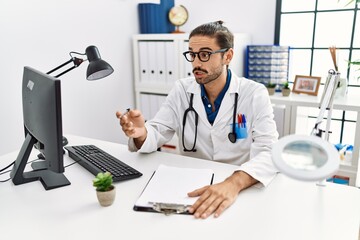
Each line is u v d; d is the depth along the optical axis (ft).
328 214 3.28
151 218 3.29
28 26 6.81
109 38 8.77
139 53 9.39
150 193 3.71
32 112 4.10
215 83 5.18
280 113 8.10
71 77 7.91
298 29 8.89
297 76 8.29
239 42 8.54
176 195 3.66
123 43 9.27
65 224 3.20
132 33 9.54
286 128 7.75
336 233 2.98
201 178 4.06
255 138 4.97
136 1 9.52
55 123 3.61
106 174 3.59
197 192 3.63
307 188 3.82
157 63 9.16
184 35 8.53
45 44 7.18
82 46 8.04
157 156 4.99
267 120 4.99
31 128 4.19
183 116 5.58
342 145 7.97
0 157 5.10
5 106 6.63
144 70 9.43
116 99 9.32
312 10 8.59
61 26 7.47
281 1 8.77
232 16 9.34
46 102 3.67
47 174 4.28
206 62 4.89
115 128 9.44
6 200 3.70
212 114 5.36
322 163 1.82
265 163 4.07
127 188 3.94
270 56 8.49
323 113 2.90
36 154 5.15
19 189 3.97
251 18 9.12
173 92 5.81
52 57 7.38
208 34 4.83
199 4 9.69
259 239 2.92
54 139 3.67
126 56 9.45
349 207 3.40
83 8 7.93
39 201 3.67
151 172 4.40
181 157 4.93
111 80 9.05
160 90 9.24
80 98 8.22
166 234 3.01
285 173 1.80
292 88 8.50
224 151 5.45
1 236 3.03
